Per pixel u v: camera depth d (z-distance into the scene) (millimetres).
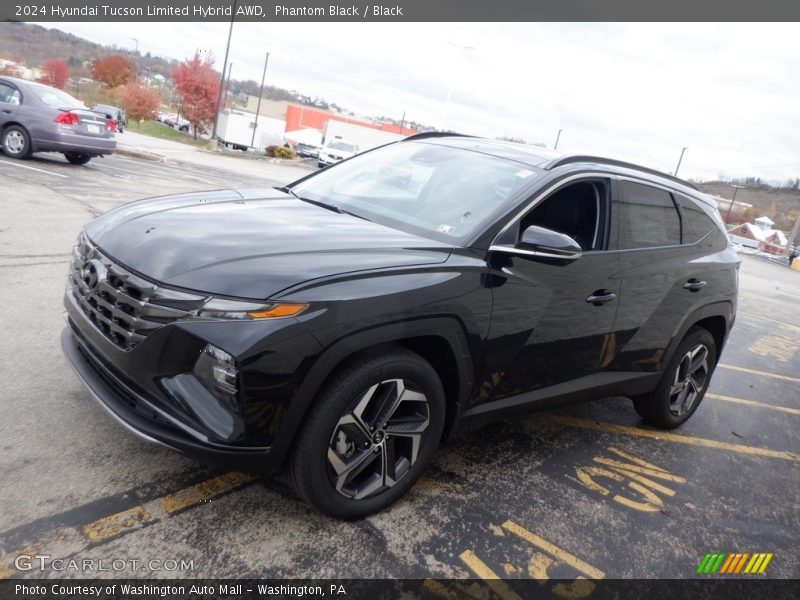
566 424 4246
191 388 2219
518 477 3328
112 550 2242
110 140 12445
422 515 2801
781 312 12992
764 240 67188
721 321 4484
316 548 2449
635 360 3812
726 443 4555
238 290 2178
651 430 4461
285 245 2502
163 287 2232
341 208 3262
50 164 11883
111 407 2363
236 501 2643
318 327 2213
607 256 3357
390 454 2670
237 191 3582
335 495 2502
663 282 3730
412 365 2541
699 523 3283
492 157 3494
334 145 34594
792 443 4883
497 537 2754
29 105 11320
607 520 3100
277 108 95625
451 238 2867
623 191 3559
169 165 17219
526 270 2914
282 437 2262
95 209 8312
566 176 3234
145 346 2240
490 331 2793
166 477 2711
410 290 2463
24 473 2557
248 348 2115
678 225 4004
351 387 2371
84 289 2598
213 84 47844
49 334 4008
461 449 3525
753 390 6270
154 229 2604
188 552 2303
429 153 3711
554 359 3219
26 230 6586
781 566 3029
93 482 2586
